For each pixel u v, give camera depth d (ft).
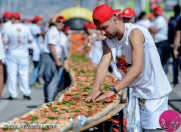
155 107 19.75
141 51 18.70
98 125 20.39
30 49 57.16
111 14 18.81
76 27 89.86
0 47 20.22
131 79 18.65
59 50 41.78
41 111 19.57
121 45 19.48
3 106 41.16
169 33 53.21
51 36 40.24
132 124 20.11
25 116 18.54
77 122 17.04
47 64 40.29
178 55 48.11
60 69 44.73
